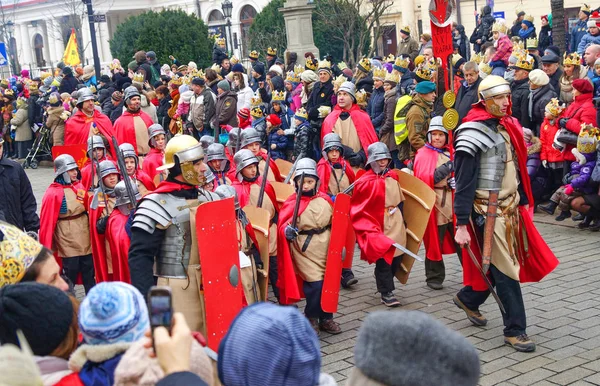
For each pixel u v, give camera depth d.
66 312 3.01
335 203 6.80
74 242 8.09
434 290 7.98
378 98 12.27
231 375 2.43
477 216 6.28
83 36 44.53
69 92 20.70
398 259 7.71
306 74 12.90
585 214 9.47
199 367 2.89
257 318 2.47
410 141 9.94
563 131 9.80
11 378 2.27
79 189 8.14
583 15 15.34
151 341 2.58
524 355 6.07
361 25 25.97
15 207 7.68
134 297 2.96
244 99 15.16
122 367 2.68
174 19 25.45
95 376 2.85
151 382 2.65
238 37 39.22
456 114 7.45
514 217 6.26
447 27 7.66
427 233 7.82
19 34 49.75
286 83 15.24
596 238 9.19
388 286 7.55
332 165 8.56
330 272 6.85
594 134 9.09
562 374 5.65
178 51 25.06
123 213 7.21
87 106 12.49
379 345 2.25
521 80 10.92
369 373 2.26
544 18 16.22
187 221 5.20
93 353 2.87
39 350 2.96
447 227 7.82
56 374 2.90
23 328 2.93
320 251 6.93
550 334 6.45
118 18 44.66
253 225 6.49
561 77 11.11
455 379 2.21
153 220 5.10
